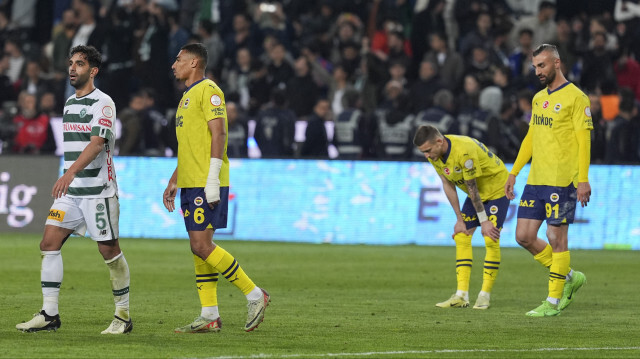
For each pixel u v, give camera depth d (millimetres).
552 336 26453
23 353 22672
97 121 25500
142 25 76938
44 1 90625
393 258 52562
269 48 77625
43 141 72125
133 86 76875
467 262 33625
